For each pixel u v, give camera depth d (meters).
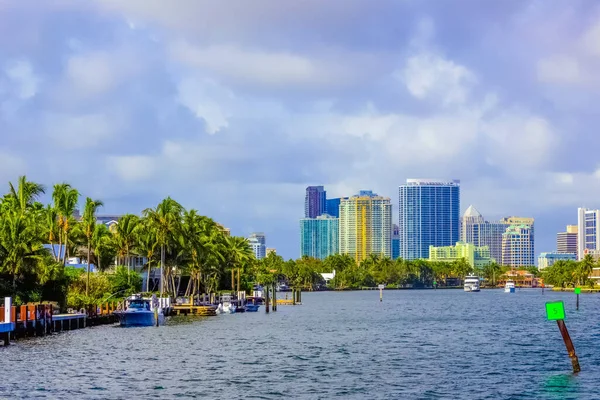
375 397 52.31
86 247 154.25
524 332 107.81
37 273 102.56
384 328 117.19
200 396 52.38
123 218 155.00
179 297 168.62
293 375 62.12
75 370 63.41
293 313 166.62
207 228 188.75
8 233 99.75
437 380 59.44
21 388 54.62
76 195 136.38
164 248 154.62
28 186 132.75
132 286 145.88
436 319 143.75
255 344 87.62
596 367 65.38
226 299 174.38
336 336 100.50
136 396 52.12
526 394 52.88
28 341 84.94
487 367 66.75
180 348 81.69
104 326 109.94
